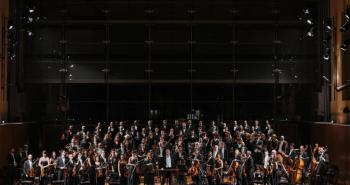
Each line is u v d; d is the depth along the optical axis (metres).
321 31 31.44
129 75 33.00
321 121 31.91
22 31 31.75
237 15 33.00
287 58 32.91
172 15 33.03
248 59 32.94
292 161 25.53
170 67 32.97
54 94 32.78
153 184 26.25
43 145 32.44
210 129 30.61
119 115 32.78
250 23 32.97
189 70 32.97
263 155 26.91
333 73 30.06
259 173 25.75
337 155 26.38
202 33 33.03
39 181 25.31
